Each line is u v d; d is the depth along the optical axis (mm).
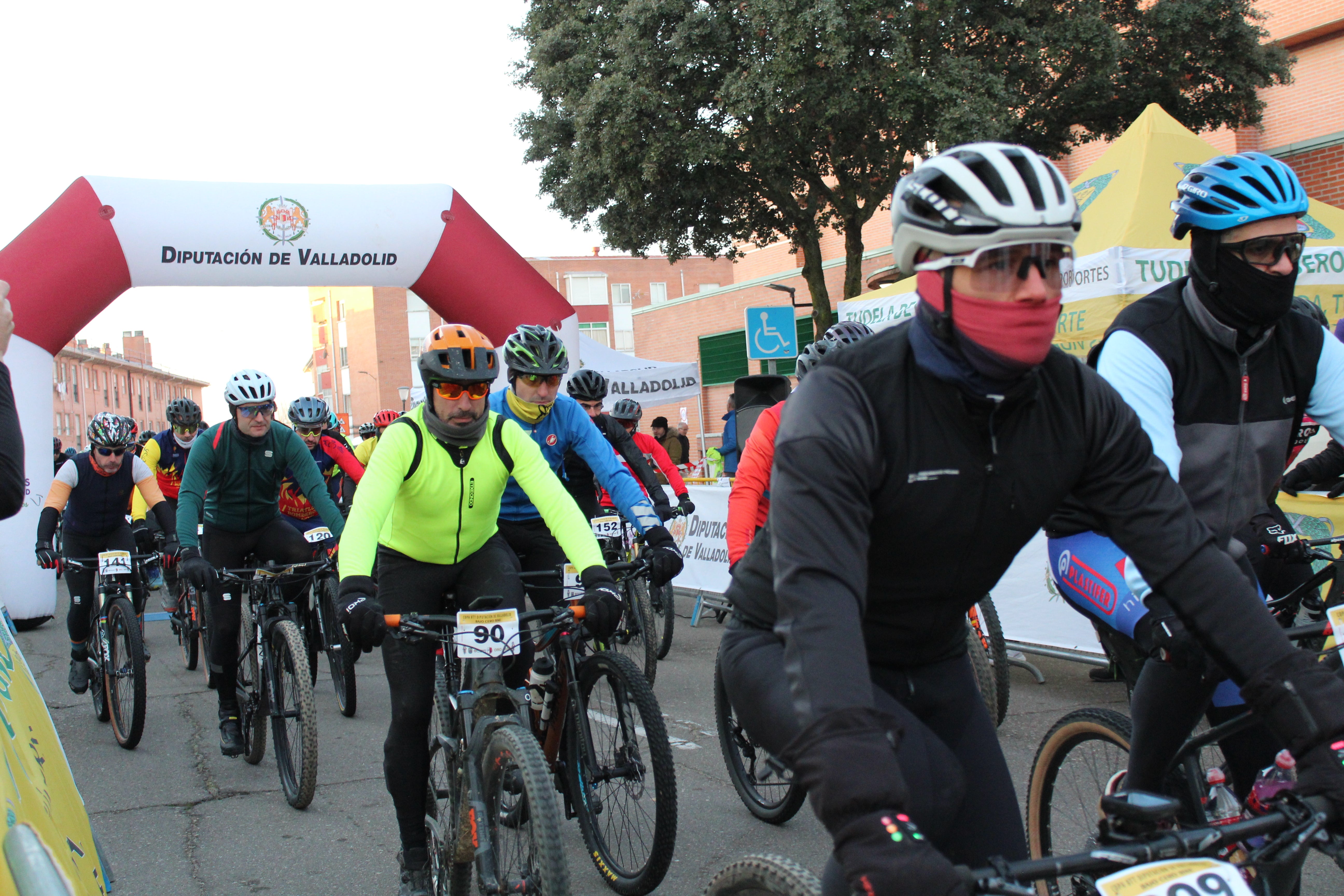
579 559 2930
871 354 1495
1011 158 1368
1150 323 2238
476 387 2881
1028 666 5500
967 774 1700
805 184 15234
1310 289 6715
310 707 3988
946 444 1454
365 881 3381
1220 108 13461
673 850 3033
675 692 5797
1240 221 2043
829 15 10898
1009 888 1198
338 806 4129
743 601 1721
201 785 4453
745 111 11570
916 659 1712
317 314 56375
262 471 5020
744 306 24016
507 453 3049
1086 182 7535
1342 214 7297
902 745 1525
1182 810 2133
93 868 1921
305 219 9289
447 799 2910
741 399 8133
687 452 14133
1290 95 17906
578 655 3650
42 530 5648
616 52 12531
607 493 5824
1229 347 2191
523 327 4000
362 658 7234
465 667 2801
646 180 13023
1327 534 4992
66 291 8555
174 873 3477
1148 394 2188
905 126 11961
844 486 1383
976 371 1413
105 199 8695
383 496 2826
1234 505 2330
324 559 5391
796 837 3611
